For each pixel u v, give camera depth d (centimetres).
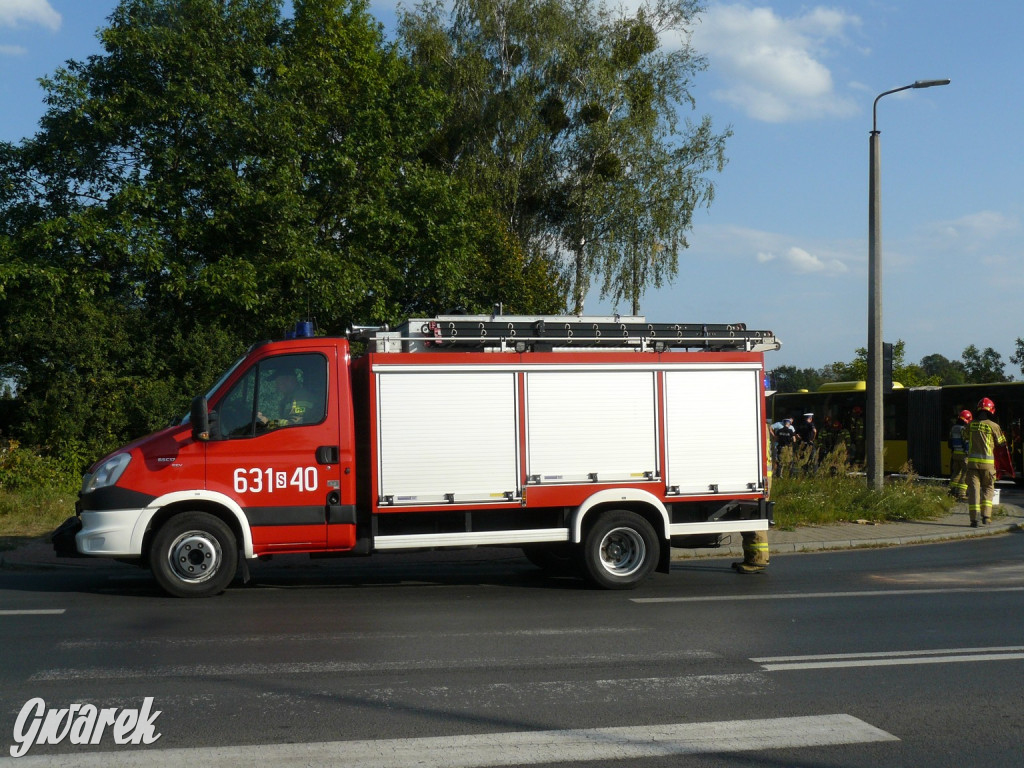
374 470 947
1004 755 484
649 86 3195
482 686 606
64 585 1021
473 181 3038
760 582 1064
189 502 931
